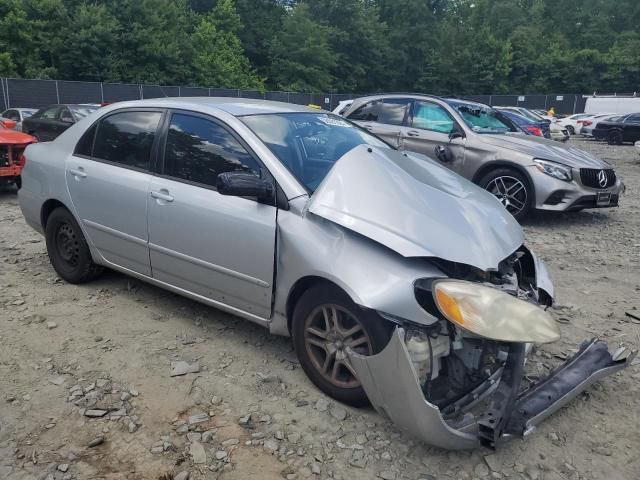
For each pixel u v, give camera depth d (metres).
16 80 28.88
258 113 4.05
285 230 3.33
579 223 8.43
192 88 36.44
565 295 5.27
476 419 2.75
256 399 3.36
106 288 4.98
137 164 4.29
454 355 2.89
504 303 2.71
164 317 4.44
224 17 51.94
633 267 6.19
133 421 3.13
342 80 59.69
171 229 3.95
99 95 32.00
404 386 2.67
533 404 2.89
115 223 4.38
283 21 55.78
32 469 2.75
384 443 2.98
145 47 39.97
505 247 3.22
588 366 3.29
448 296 2.69
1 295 4.80
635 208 9.77
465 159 8.33
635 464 2.91
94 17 37.34
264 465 2.81
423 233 2.97
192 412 3.23
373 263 2.98
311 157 3.79
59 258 5.06
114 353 3.86
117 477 2.71
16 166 9.09
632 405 3.43
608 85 66.00
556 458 2.93
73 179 4.68
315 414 3.21
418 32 64.25
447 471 2.80
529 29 68.25
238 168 3.69
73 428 3.06
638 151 17.69
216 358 3.83
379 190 3.19
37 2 35.53
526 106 54.47
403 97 9.34
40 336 4.08
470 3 75.94
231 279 3.68
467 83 65.06
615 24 78.88
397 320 2.84
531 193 7.84
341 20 58.94
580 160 7.90
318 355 3.36
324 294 3.17
